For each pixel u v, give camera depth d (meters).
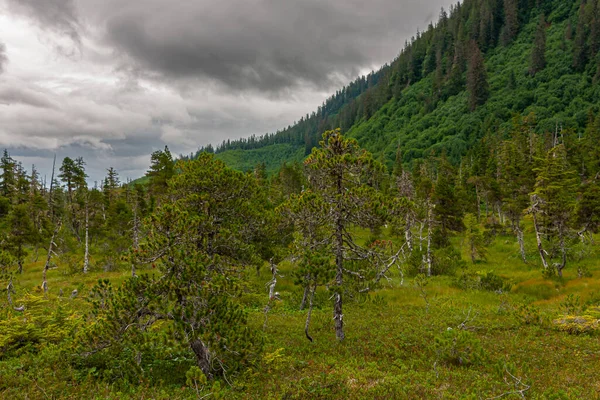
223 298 9.98
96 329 9.45
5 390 7.84
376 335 15.41
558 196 33.50
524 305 17.70
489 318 18.59
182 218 11.42
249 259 18.27
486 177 56.41
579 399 8.13
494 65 154.12
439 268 33.31
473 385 9.09
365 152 15.23
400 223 14.61
